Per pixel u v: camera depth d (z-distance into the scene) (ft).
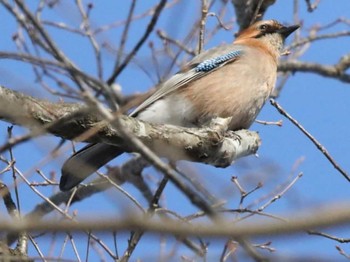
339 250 34.96
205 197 31.07
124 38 34.30
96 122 29.76
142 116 44.09
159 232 15.23
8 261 31.99
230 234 14.75
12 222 15.42
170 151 34.12
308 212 14.46
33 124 26.68
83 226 14.92
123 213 15.35
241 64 47.06
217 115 45.62
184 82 45.01
